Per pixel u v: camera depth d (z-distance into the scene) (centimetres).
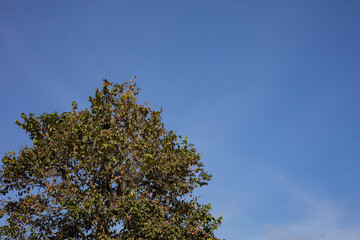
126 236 1647
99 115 1883
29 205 1686
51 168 1770
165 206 1792
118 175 1808
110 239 1582
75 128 1795
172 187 1797
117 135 1812
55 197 1675
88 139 1775
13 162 1759
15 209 1727
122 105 1908
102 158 1783
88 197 1712
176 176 1852
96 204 1653
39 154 1759
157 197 1786
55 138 1795
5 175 1758
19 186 1783
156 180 1811
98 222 1706
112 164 1773
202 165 1930
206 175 1905
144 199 1702
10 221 1669
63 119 1897
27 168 1791
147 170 1784
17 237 1677
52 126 1858
